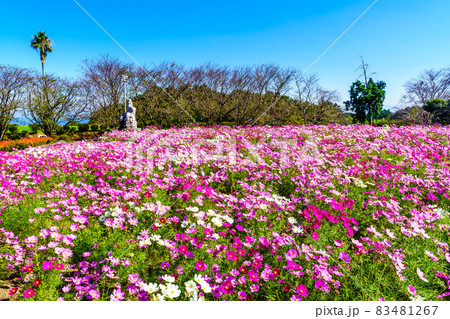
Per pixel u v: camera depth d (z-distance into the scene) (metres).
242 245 2.96
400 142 8.43
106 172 5.34
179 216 3.78
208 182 4.76
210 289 2.29
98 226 3.38
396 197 4.33
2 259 2.78
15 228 3.35
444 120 22.34
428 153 6.55
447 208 4.01
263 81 28.97
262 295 2.48
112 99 26.69
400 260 2.62
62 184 4.53
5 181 4.38
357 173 5.04
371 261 2.87
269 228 3.31
